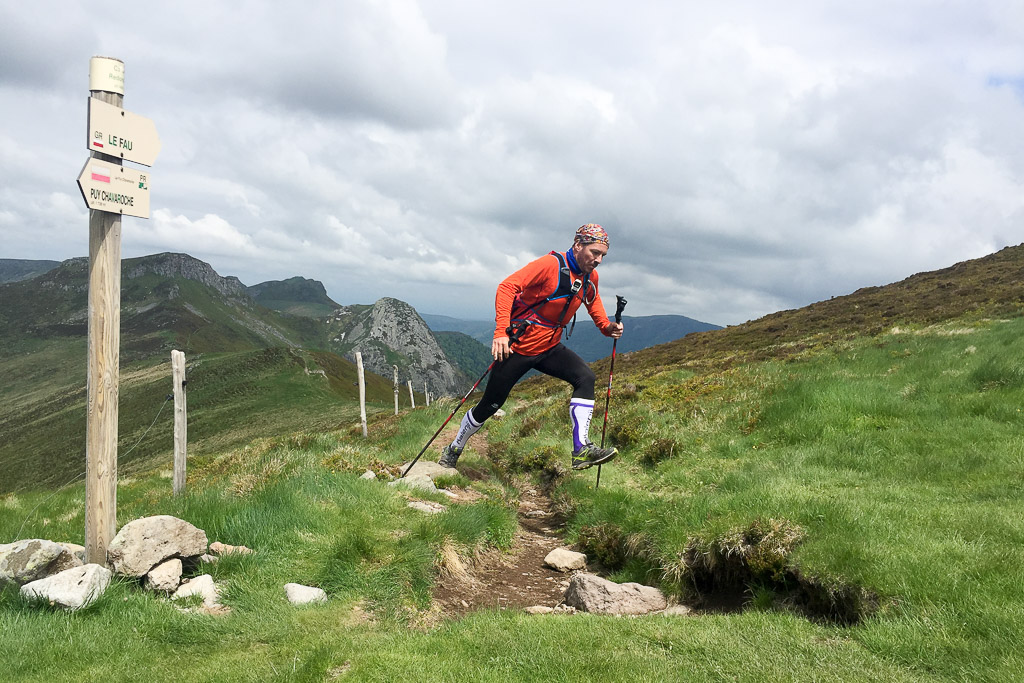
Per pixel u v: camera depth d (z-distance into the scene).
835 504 6.86
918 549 5.63
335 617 5.23
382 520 7.53
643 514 8.26
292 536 6.74
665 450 13.20
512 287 7.18
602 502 9.59
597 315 7.96
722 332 47.34
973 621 4.40
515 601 6.81
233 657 4.38
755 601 5.96
